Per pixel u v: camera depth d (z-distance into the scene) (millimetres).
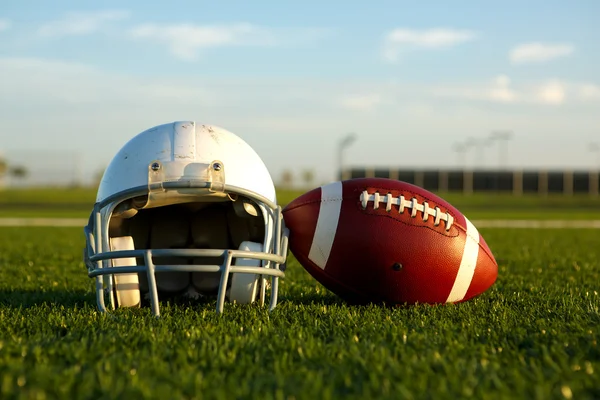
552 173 38938
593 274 5891
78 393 1979
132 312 3393
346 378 2129
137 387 2018
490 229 13586
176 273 3896
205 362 2346
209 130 3484
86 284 5066
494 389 2094
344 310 3498
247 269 3229
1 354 2445
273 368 2309
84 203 28953
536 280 5379
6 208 25078
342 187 3629
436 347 2611
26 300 4137
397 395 1979
